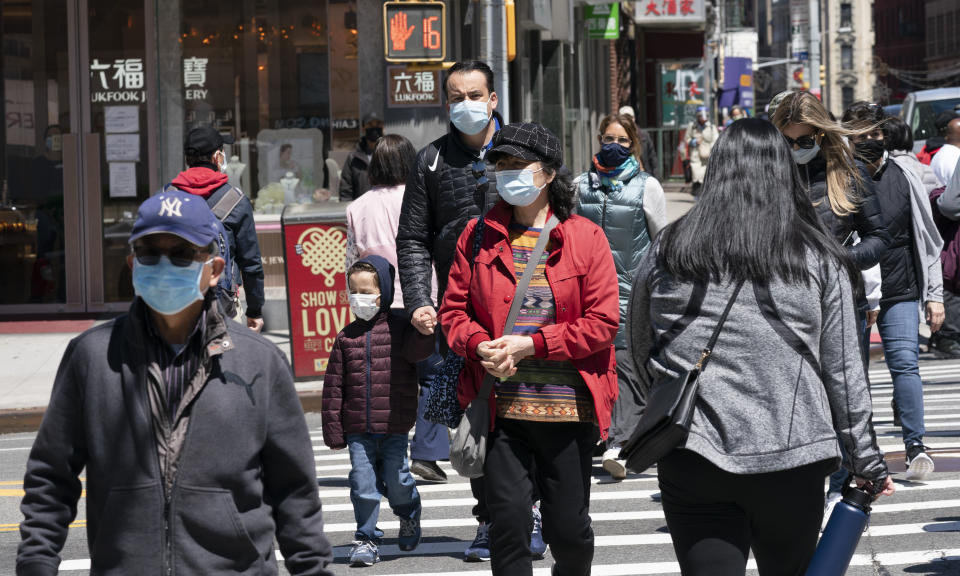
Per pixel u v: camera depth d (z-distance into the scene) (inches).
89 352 215.0
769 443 247.0
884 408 746.8
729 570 252.5
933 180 851.4
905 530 462.0
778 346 251.0
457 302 334.0
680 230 261.6
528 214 331.6
